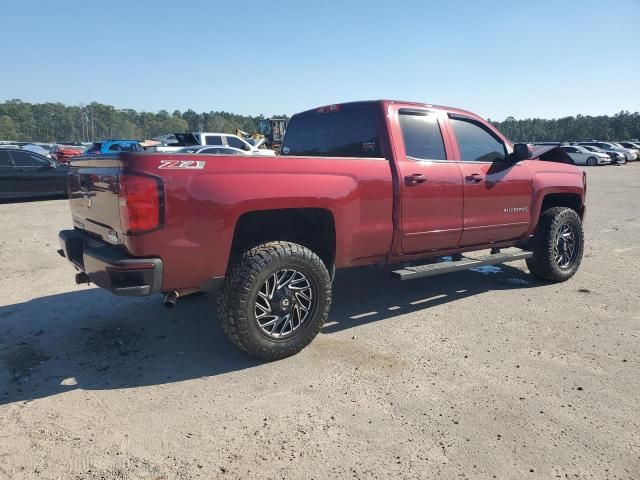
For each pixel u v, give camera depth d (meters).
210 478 2.37
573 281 5.78
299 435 2.71
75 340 4.07
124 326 4.39
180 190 3.15
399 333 4.20
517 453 2.54
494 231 5.06
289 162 3.61
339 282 5.84
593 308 4.80
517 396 3.11
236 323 3.40
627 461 2.46
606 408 2.96
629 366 3.52
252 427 2.79
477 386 3.24
